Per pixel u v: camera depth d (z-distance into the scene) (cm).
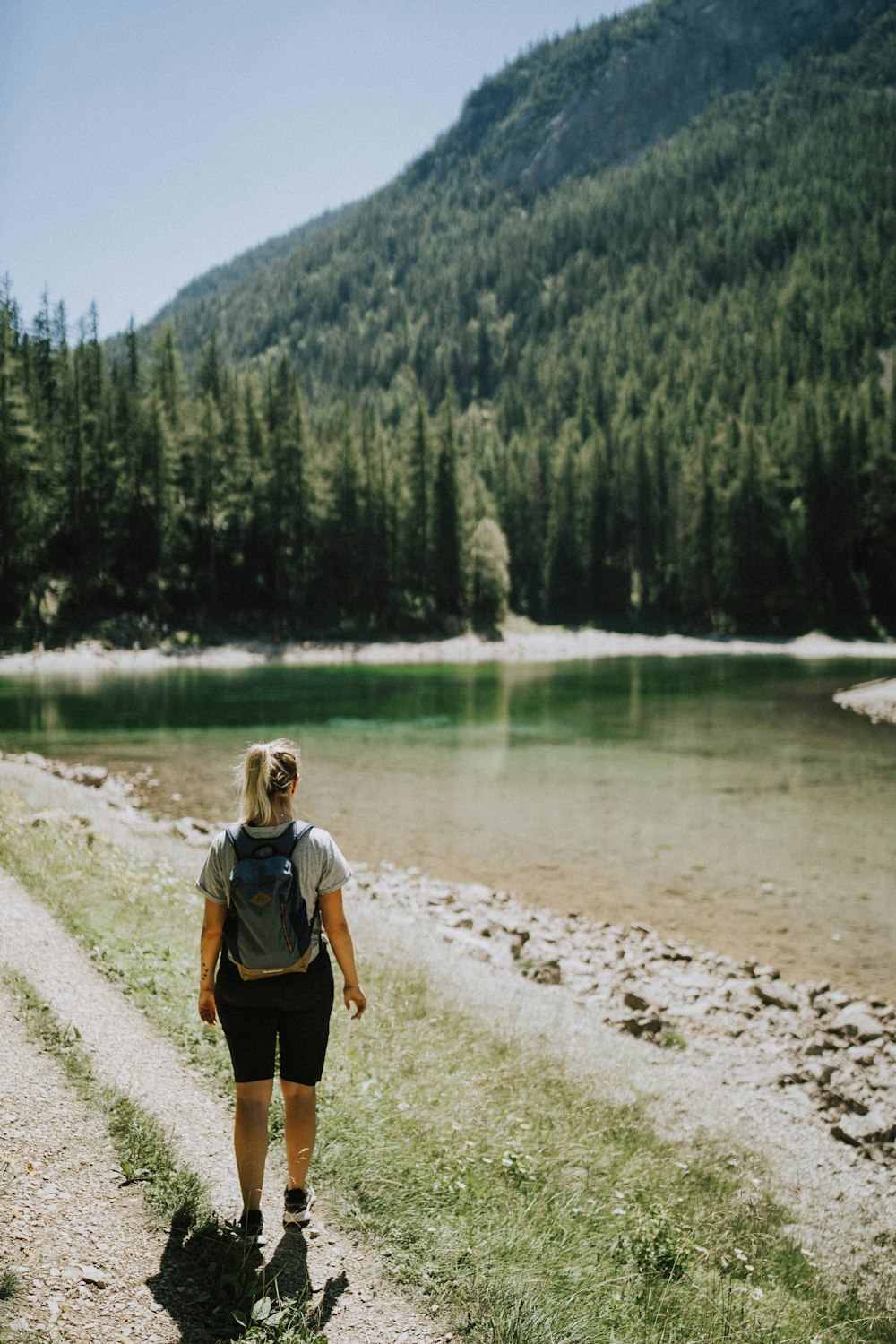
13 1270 277
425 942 989
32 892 727
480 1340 293
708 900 1338
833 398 11225
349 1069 507
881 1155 637
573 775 2325
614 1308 333
